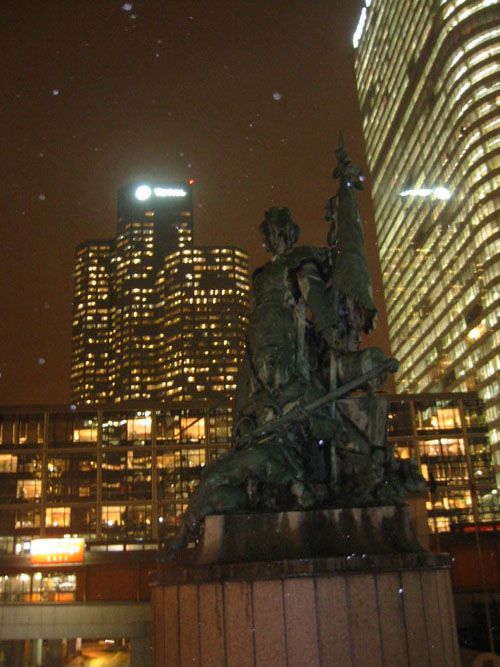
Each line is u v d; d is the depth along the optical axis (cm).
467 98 12038
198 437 9125
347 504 775
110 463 8956
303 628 659
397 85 15588
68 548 6100
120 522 8756
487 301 11356
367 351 852
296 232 988
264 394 884
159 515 8800
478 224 11612
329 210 966
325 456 834
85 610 4847
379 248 17425
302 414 809
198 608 696
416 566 699
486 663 2333
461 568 4997
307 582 669
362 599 670
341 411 842
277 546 732
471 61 12088
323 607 663
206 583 696
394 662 657
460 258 12362
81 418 9094
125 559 6341
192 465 9019
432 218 13575
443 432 9769
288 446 821
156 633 762
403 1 15088
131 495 8869
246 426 871
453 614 712
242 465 784
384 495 779
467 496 9488
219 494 773
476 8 12225
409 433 9706
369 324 896
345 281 888
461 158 12181
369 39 18075
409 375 15050
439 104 13162
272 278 944
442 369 13162
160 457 9031
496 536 6019
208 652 680
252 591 673
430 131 13625
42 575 6069
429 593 693
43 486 8762
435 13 13150
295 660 652
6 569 6081
